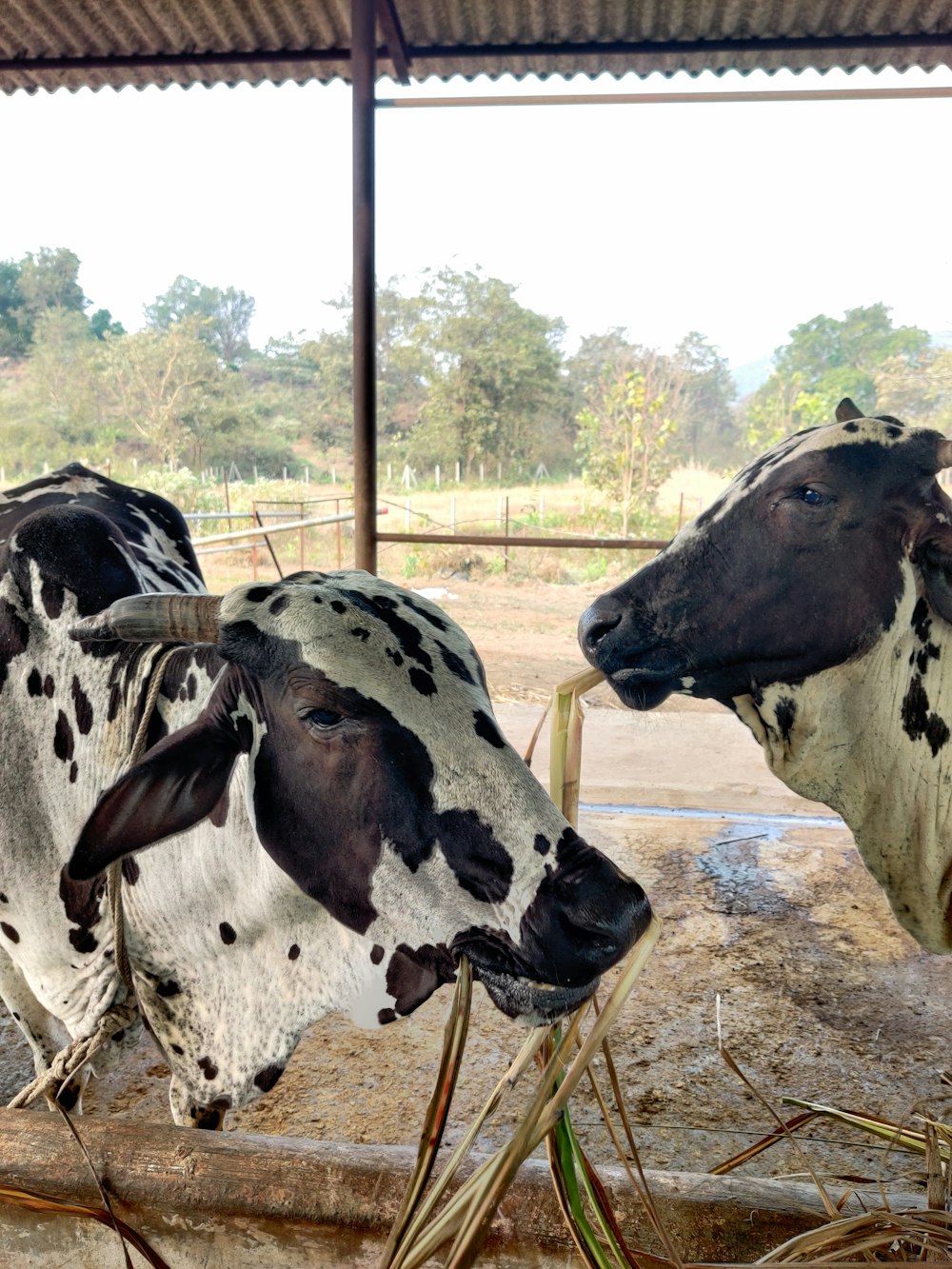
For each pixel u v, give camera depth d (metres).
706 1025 3.34
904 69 5.74
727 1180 1.70
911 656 2.63
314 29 5.59
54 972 2.26
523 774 1.63
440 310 38.25
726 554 2.69
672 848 4.75
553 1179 1.55
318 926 1.91
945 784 2.65
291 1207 1.62
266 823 1.76
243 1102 2.08
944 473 13.61
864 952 3.81
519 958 1.57
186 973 2.10
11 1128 1.74
